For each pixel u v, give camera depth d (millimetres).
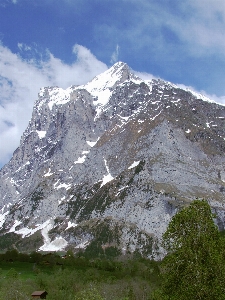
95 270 198625
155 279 173250
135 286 152000
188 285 66375
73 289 146250
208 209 73438
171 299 68000
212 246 68500
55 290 141000
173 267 70312
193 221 71938
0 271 173375
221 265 66812
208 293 65188
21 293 125188
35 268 198125
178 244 71125
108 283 158000
